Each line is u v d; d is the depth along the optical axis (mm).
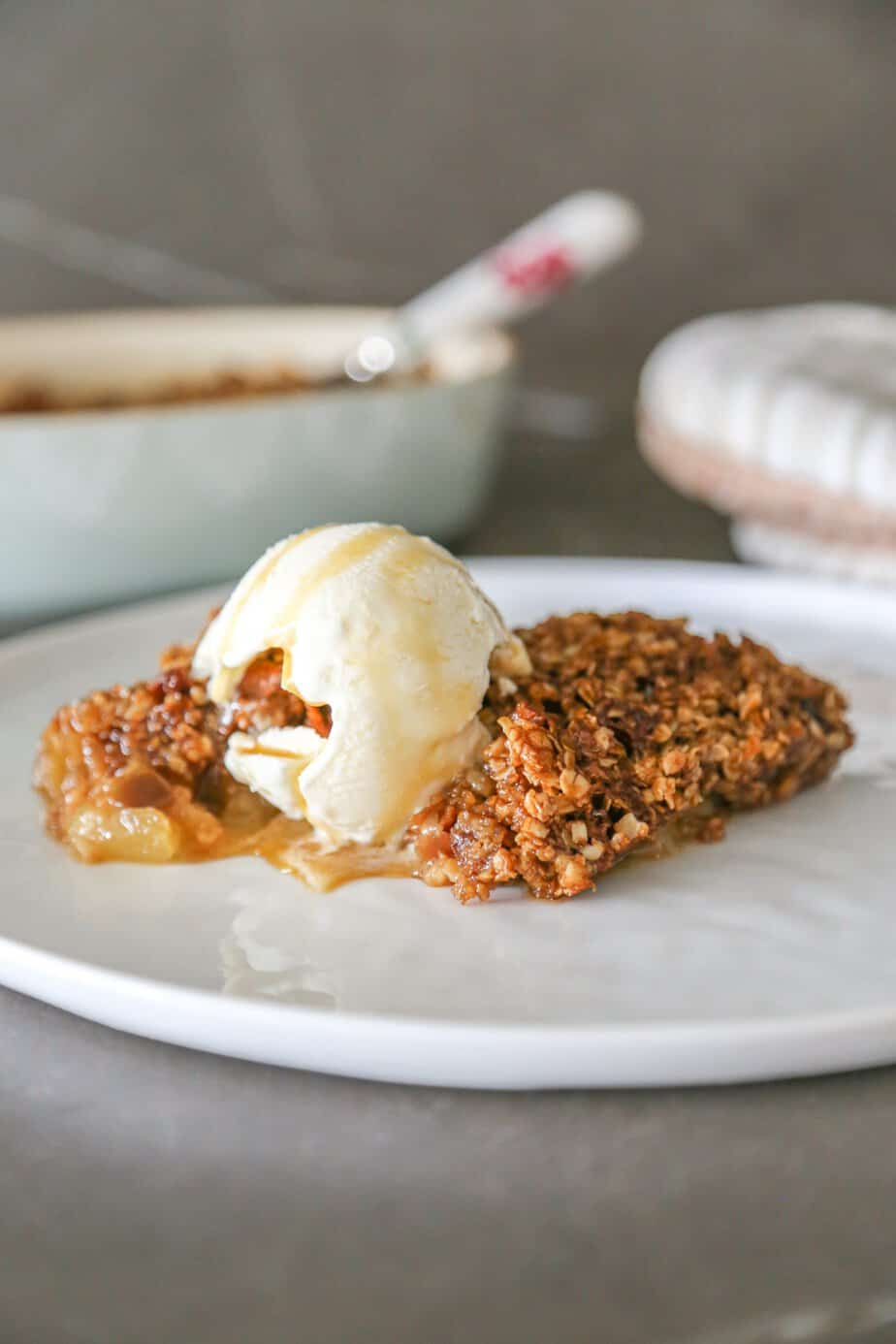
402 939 444
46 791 498
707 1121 401
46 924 449
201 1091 411
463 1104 406
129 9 946
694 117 897
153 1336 365
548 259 736
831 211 896
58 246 997
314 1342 363
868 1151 394
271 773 480
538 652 501
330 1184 390
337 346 773
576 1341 363
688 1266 374
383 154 943
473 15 907
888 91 867
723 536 737
